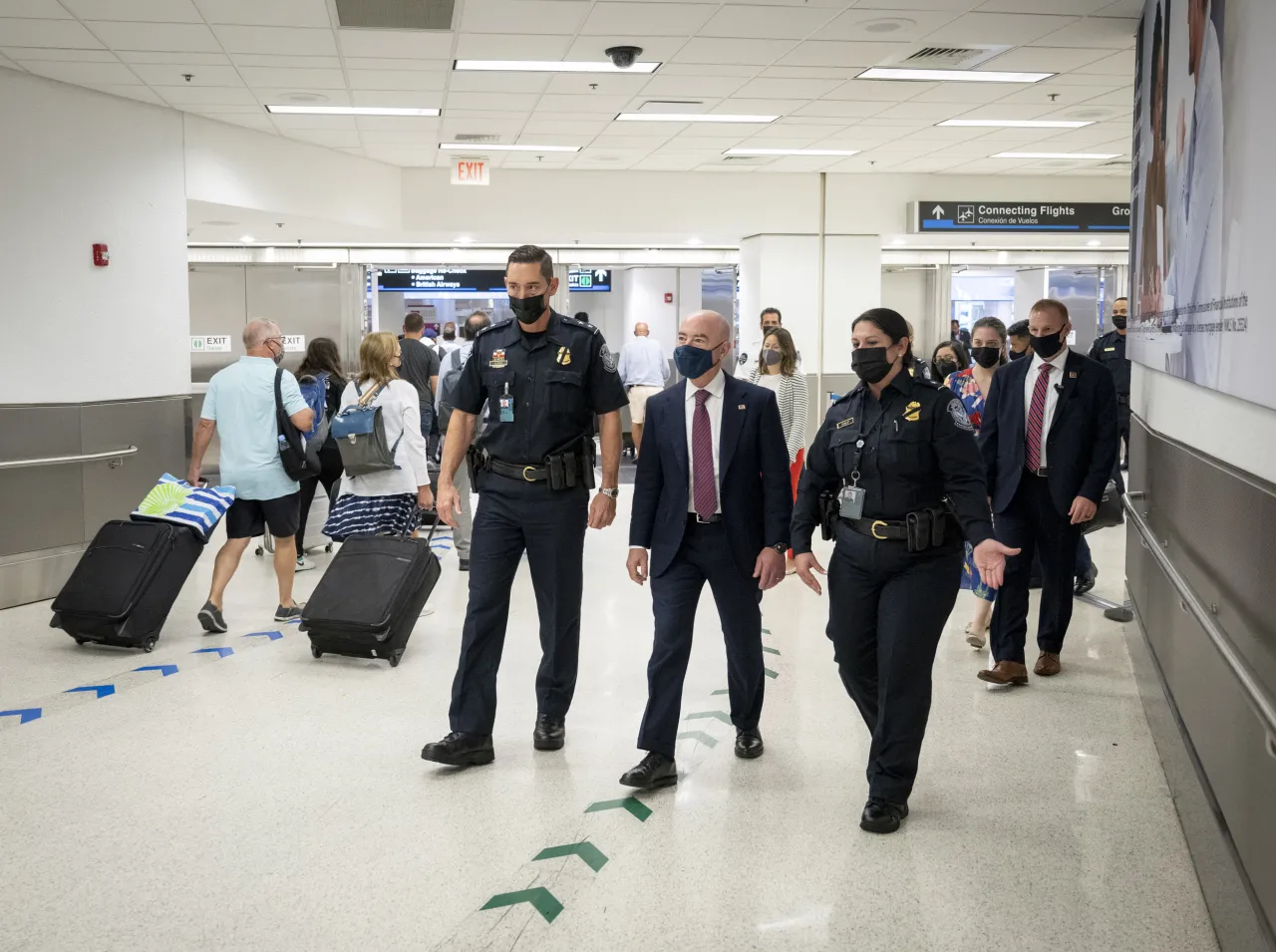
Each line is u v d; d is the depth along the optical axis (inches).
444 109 352.5
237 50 274.8
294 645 221.5
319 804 140.0
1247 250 105.7
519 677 198.1
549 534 152.4
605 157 452.8
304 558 308.8
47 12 239.8
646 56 291.3
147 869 122.3
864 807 134.3
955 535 130.7
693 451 142.9
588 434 156.0
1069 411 185.8
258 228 461.1
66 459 277.1
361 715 177.3
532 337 151.3
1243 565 101.6
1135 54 263.7
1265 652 91.0
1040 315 185.3
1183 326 145.2
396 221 476.4
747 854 124.7
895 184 517.0
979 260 597.0
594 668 204.2
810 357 521.3
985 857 123.9
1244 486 102.1
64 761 156.7
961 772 150.9
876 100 347.3
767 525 143.9
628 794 142.3
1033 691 188.1
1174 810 137.1
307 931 108.6
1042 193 525.0
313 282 540.4
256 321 231.1
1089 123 387.2
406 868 121.8
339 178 432.5
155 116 330.3
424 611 251.1
